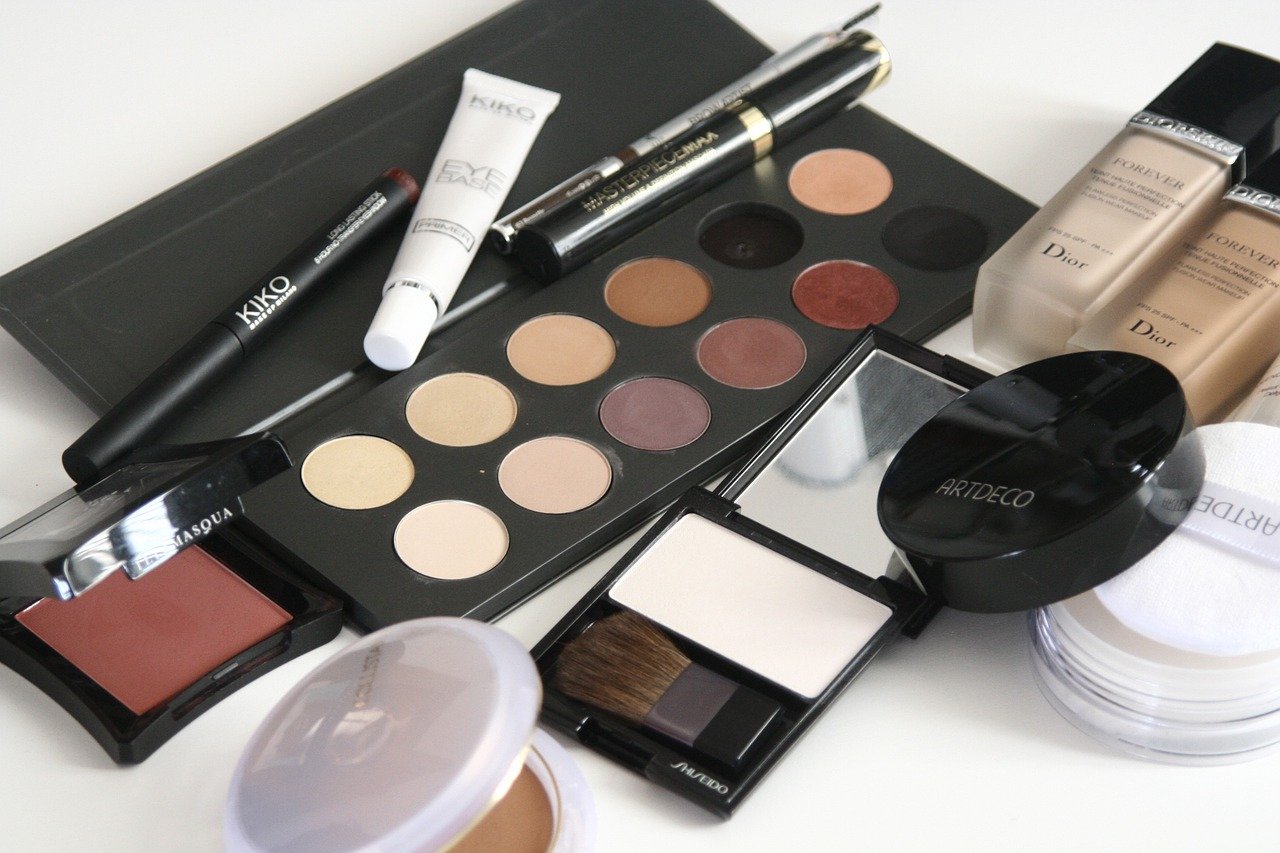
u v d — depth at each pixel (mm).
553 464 640
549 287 680
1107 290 636
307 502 632
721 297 675
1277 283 628
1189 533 584
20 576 566
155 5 761
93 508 585
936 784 586
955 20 750
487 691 550
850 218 691
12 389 667
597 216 676
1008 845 576
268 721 570
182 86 742
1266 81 663
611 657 592
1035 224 652
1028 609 582
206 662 604
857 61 711
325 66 747
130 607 616
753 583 607
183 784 595
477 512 631
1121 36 739
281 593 618
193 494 571
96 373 655
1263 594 573
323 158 707
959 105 728
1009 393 603
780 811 583
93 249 682
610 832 582
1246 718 575
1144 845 574
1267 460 590
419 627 573
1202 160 653
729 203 696
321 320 670
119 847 587
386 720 553
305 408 657
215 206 694
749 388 654
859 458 630
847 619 600
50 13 760
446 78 727
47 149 726
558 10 746
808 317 669
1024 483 580
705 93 724
